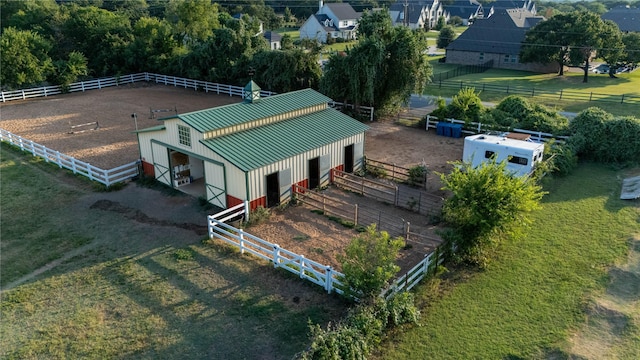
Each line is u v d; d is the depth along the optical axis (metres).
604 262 18.08
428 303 16.03
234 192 21.42
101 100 44.88
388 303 14.79
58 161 27.44
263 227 20.95
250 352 13.74
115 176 25.11
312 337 13.51
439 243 19.47
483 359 13.63
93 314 15.41
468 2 146.12
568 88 52.59
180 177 24.64
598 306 15.61
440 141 33.00
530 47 59.91
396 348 14.05
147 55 54.03
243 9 111.69
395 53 36.38
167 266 17.92
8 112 40.31
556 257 18.52
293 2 133.75
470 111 34.69
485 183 17.42
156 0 107.75
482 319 15.23
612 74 59.47
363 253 15.00
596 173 27.16
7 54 44.12
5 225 21.14
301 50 43.41
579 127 29.91
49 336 14.50
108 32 53.56
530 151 24.20
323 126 25.62
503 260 18.45
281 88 44.09
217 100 45.06
